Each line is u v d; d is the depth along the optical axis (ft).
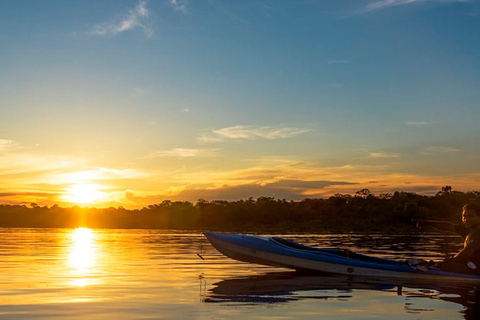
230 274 28.60
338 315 16.28
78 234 122.01
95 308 17.19
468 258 26.27
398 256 43.50
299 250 30.12
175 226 283.18
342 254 31.04
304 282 24.99
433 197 264.11
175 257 41.55
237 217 271.90
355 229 217.56
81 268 31.32
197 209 283.18
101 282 24.34
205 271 30.25
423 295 20.62
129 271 29.73
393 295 20.62
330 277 27.20
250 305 17.98
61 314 16.10
